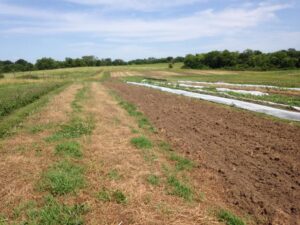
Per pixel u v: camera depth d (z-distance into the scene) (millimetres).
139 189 5957
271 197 5727
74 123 11766
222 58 105938
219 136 10211
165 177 6590
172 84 38531
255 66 96688
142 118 13320
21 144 8961
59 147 8359
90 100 19906
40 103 17812
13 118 12766
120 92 26594
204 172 7000
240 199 5680
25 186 6031
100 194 5680
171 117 13727
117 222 4805
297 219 4984
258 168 7188
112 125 11711
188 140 9703
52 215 4941
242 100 19750
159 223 4805
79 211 5078
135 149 8562
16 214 5012
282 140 9570
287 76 58938
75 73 82250
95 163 7332
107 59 150875
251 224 4887
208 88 30594
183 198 5660
